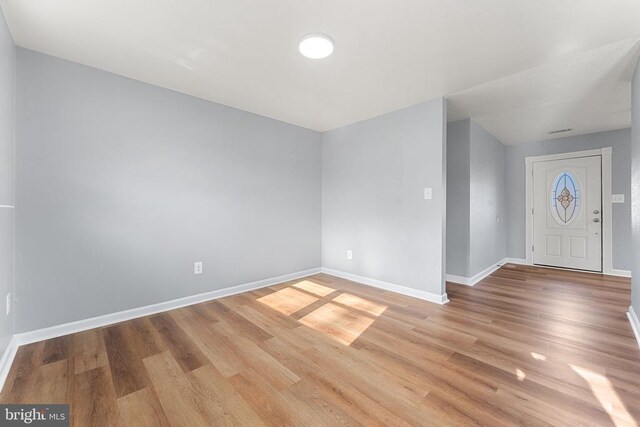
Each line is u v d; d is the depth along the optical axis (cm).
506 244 503
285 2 157
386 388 153
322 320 244
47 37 189
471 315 255
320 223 416
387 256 335
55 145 211
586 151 429
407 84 258
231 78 247
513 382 158
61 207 214
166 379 161
